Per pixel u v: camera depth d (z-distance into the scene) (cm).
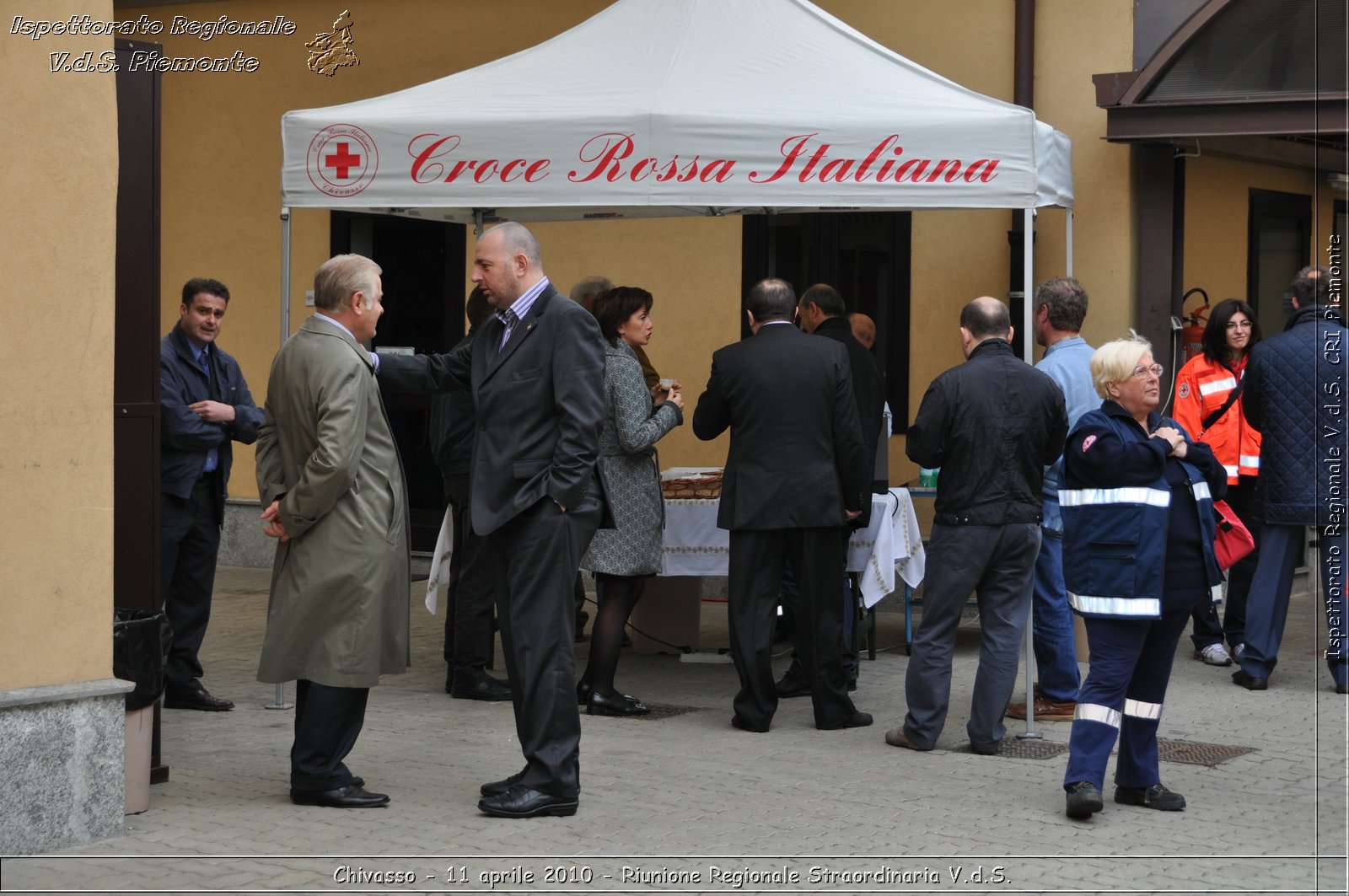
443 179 1300
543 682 984
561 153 1277
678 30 1416
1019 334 1842
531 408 975
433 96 1375
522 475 970
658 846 926
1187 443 988
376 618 990
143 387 1053
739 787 1073
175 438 1260
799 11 1442
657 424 1291
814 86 1312
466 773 1109
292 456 991
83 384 929
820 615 1264
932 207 1245
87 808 924
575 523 981
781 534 1254
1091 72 1792
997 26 1855
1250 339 1578
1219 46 1702
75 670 926
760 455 1242
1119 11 1773
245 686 1433
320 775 1000
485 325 1015
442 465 1399
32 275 908
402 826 962
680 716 1327
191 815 984
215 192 2367
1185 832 971
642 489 1316
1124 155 1784
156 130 1059
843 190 1242
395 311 2302
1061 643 1308
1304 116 1658
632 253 2094
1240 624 1559
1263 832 973
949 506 1180
